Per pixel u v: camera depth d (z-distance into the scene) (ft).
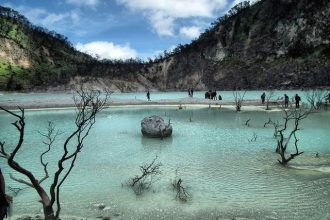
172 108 170.71
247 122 109.09
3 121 124.16
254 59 488.02
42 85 486.79
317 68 399.24
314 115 130.62
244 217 37.24
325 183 47.93
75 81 478.18
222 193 44.75
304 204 40.60
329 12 458.91
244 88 442.09
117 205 41.01
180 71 536.83
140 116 137.69
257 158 63.00
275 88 407.64
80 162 61.11
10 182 49.73
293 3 503.61
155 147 74.18
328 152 67.26
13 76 509.76
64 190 46.29
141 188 46.85
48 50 652.07
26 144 78.64
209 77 499.51
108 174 53.62
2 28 617.62
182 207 40.34
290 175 52.11
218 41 549.54
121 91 469.57
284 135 87.45
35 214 38.27
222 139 82.99
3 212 24.50
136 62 575.38
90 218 36.86
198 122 115.24
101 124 113.91
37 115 143.84
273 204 40.81
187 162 60.64
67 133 95.45
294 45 461.78
